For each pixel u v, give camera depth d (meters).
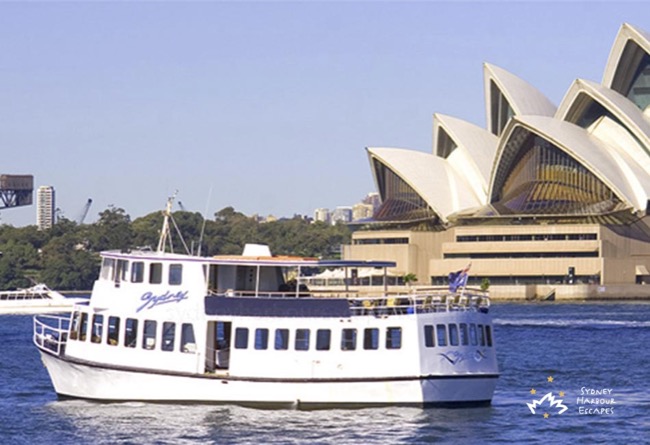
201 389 66.44
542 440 61.56
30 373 89.69
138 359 67.31
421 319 65.50
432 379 65.50
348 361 65.50
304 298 65.88
